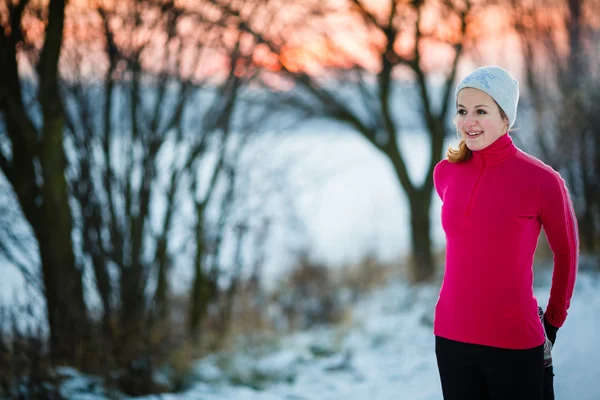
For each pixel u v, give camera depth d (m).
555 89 10.63
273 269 10.59
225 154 7.52
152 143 6.45
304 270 10.44
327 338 7.94
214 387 5.88
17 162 6.02
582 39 10.60
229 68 7.09
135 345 6.10
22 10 5.79
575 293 7.78
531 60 10.69
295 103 9.57
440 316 2.63
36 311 5.45
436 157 11.22
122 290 6.29
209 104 7.08
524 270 2.46
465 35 10.39
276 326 8.55
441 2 10.22
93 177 6.20
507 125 2.51
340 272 11.23
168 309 7.06
